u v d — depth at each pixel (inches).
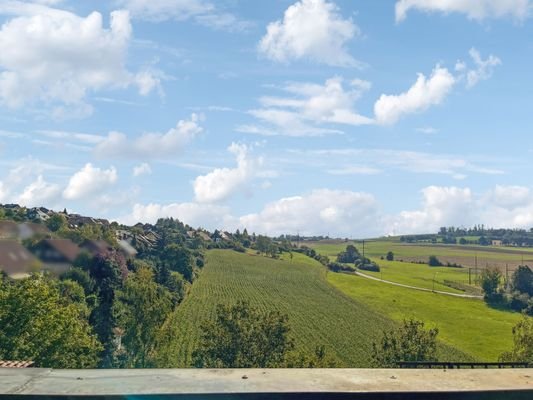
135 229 4237.2
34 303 1405.0
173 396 130.2
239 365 2294.5
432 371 155.0
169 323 2829.7
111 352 2086.6
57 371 151.7
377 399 133.2
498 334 3804.1
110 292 1948.8
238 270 5477.4
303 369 155.3
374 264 7367.1
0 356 1338.6
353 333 3385.8
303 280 5354.3
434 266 7770.7
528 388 138.6
